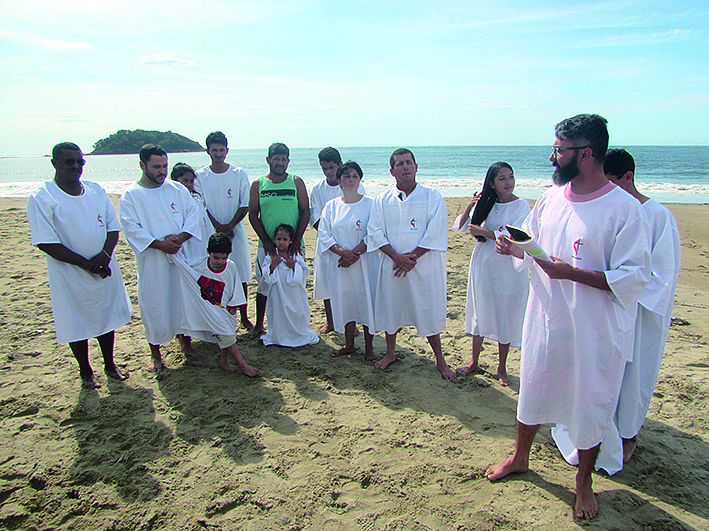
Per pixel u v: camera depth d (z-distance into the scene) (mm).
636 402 2768
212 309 3898
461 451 3090
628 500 2623
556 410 2570
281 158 4715
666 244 2752
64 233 3582
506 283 3838
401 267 3936
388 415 3525
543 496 2670
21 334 4902
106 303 3865
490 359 4590
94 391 3793
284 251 4734
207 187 5023
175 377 4074
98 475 2777
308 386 3969
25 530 2371
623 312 2365
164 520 2449
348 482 2773
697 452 3123
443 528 2422
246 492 2668
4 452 2980
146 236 3865
